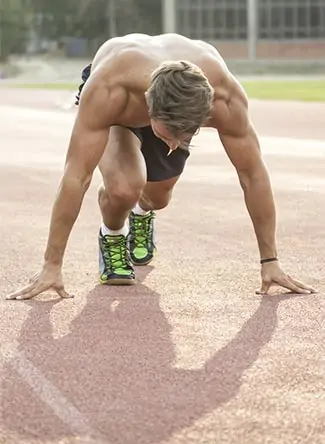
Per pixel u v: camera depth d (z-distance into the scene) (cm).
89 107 511
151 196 613
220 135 531
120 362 432
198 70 459
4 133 1861
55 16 6362
